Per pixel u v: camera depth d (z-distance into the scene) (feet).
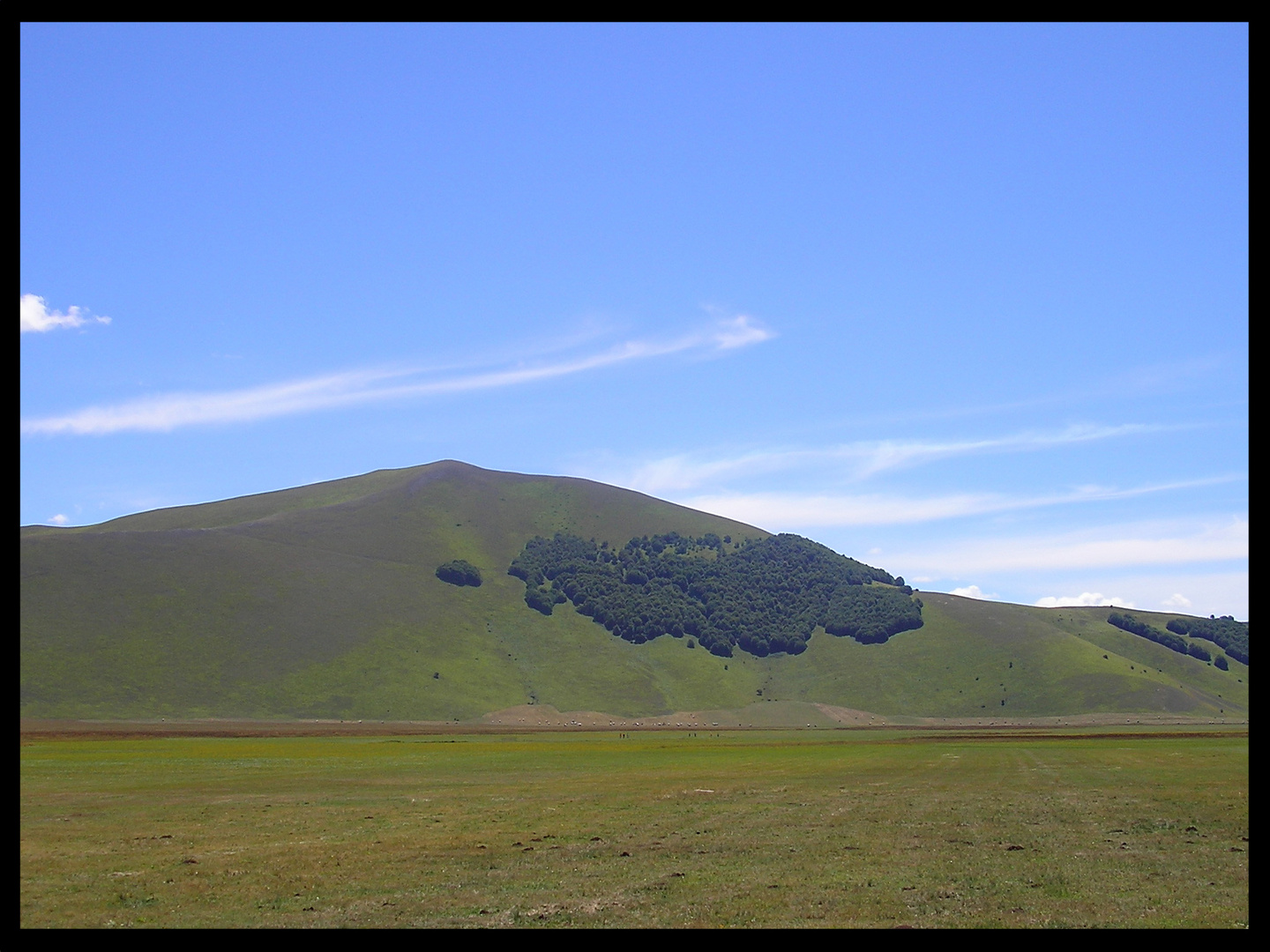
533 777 226.38
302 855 104.47
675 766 267.39
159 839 117.39
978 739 484.74
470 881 88.94
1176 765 251.19
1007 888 84.48
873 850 106.22
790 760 299.79
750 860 99.19
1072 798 164.66
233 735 538.88
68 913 76.84
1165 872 92.02
